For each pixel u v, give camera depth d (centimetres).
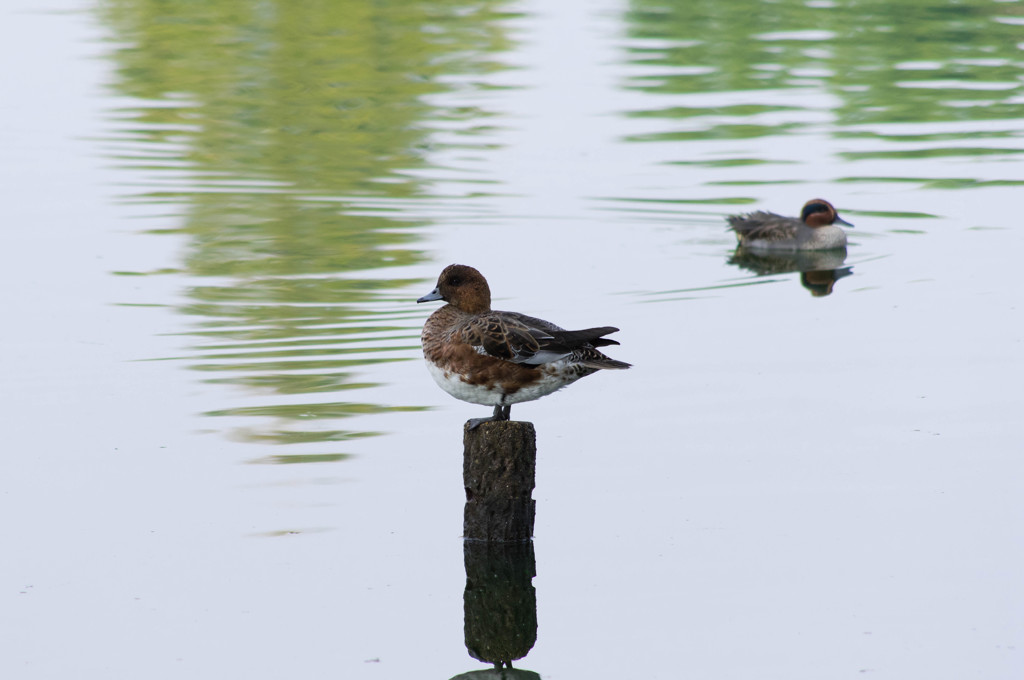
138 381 1288
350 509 1005
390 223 1973
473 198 2105
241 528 974
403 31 3325
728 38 3297
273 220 1986
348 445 1125
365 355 1375
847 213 2062
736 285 1689
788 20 3491
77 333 1445
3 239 1855
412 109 2652
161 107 2675
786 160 2342
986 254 1823
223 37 3238
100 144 2411
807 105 2700
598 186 2170
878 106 2705
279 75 2903
